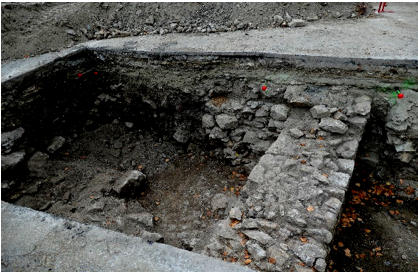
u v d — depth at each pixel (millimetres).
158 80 5707
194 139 5824
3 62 5934
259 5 6793
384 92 4520
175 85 5547
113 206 4570
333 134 4312
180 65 5645
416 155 4293
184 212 4688
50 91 5785
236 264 2889
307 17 6586
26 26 6598
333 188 3570
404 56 4500
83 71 6195
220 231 3363
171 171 5531
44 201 4848
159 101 5723
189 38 6227
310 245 3062
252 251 3066
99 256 3066
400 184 4551
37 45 6297
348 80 4707
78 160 5727
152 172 5539
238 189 4957
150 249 3078
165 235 4273
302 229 3248
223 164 5508
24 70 5422
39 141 5664
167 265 2914
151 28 6891
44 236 3330
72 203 4750
